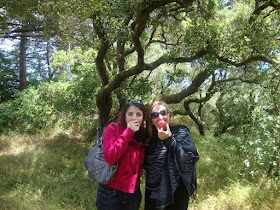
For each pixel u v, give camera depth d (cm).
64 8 414
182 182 214
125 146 199
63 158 633
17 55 1650
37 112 915
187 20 740
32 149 715
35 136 869
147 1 426
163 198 207
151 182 214
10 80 1391
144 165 228
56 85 1002
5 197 409
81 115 949
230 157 606
